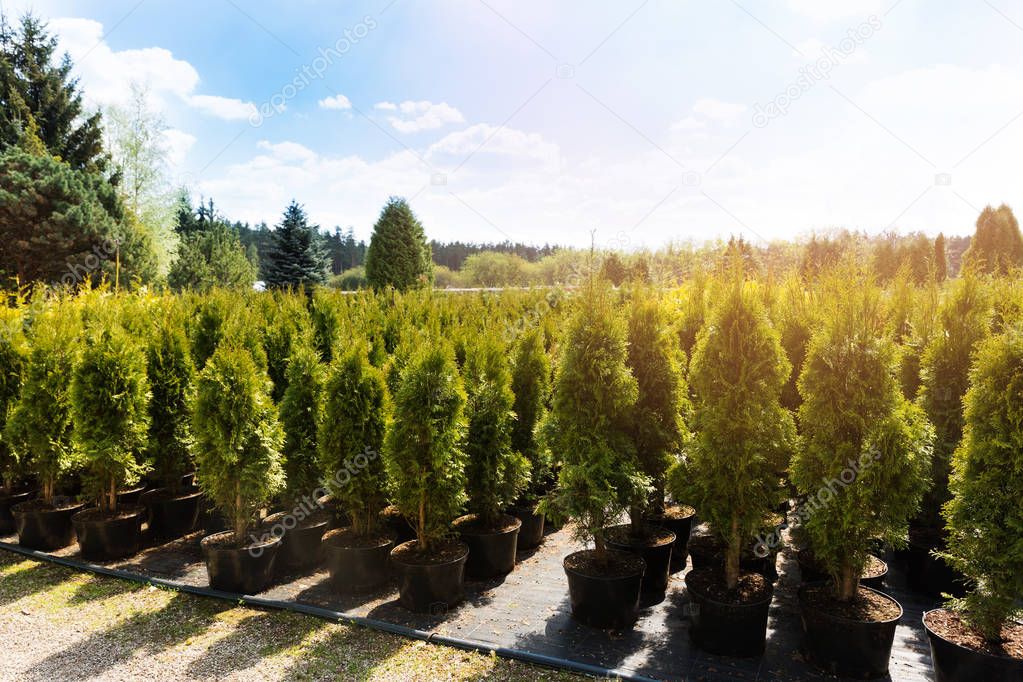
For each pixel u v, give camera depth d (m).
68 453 6.79
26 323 8.23
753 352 4.66
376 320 10.86
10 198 18.62
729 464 4.62
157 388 7.14
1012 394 3.78
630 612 4.89
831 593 4.57
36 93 27.38
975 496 3.95
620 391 5.10
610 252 21.42
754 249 13.67
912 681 4.11
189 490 7.50
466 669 4.23
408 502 5.29
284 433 6.11
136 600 5.31
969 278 5.96
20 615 5.02
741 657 4.44
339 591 5.52
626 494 5.05
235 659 4.32
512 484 6.21
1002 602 3.77
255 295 13.30
